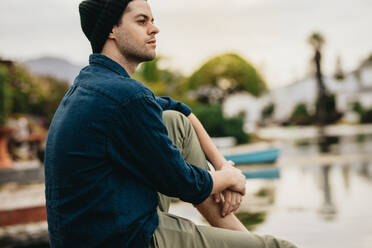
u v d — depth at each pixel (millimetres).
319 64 53844
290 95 72625
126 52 1349
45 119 36281
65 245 1215
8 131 14906
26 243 5348
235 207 1459
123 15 1334
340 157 16297
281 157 17797
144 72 33375
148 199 1247
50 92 39906
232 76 42500
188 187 1271
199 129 1643
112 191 1186
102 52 1377
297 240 5410
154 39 1374
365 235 5453
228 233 1321
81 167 1183
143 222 1206
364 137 27609
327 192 8977
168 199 1494
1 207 6195
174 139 1449
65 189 1199
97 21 1335
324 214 6879
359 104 53125
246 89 43344
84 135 1188
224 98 44219
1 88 15531
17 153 20422
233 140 25828
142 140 1207
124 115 1197
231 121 26969
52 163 1235
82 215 1180
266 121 64375
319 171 12703
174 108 1645
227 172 1433
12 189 10516
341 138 28156
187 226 1312
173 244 1276
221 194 1501
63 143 1211
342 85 65500
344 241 5230
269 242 1307
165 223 1303
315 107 54938
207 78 42438
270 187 10242
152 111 1232
